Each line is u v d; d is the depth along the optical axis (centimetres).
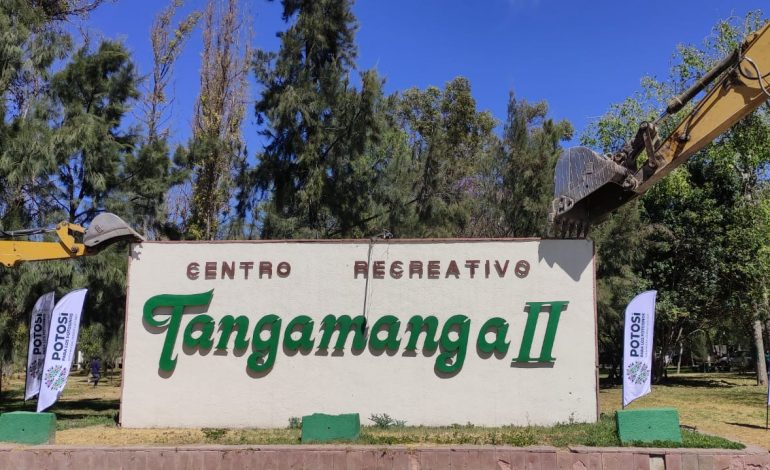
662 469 766
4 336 1432
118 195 1561
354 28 1939
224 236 2253
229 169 2316
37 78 1573
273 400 1143
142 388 1155
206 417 1144
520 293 1141
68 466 800
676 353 4591
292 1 1908
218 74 2483
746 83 936
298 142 1781
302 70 1819
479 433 976
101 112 1614
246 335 1165
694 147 984
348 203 1861
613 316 2222
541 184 1972
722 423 1209
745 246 2430
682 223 2528
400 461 783
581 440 866
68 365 1089
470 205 2062
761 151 2370
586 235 1164
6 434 869
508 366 1124
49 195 1509
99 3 2250
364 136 1809
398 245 1174
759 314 2512
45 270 1409
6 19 1487
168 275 1188
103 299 1555
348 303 1162
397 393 1130
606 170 1034
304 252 1184
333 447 797
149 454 797
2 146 1384
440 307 1150
